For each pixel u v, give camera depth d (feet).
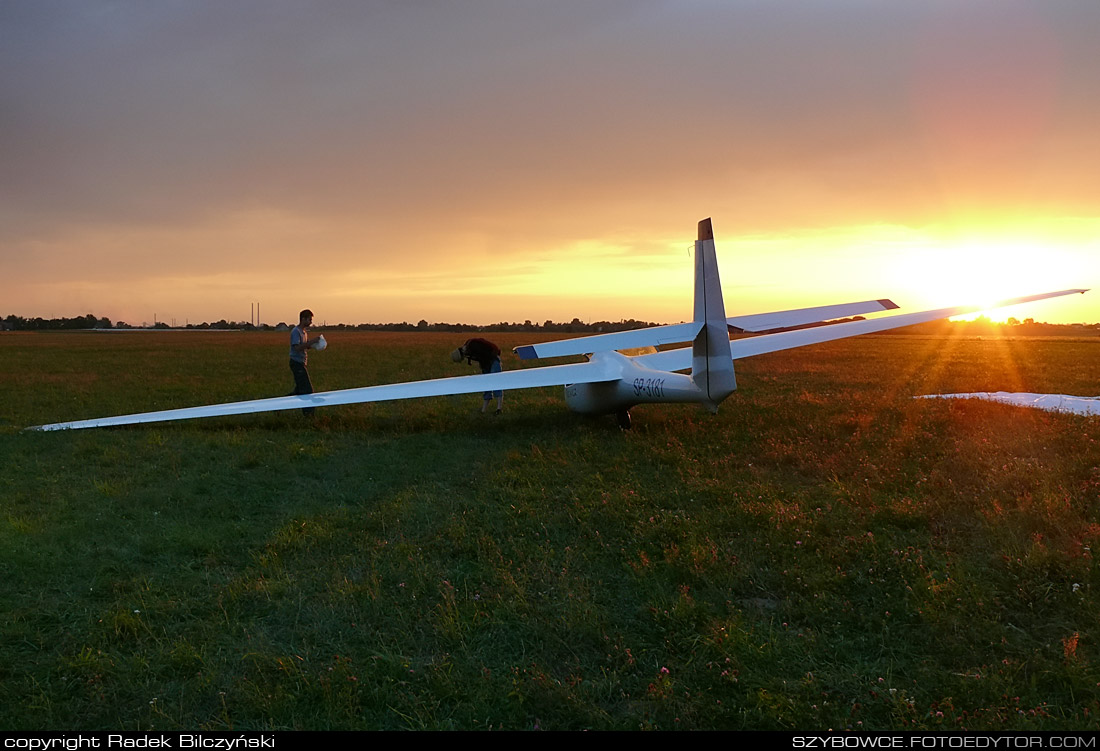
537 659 10.73
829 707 9.18
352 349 115.24
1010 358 75.31
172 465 24.47
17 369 72.23
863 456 23.16
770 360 76.43
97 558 15.24
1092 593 12.05
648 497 19.24
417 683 10.08
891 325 33.94
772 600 12.83
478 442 28.60
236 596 13.01
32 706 9.50
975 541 15.03
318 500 20.24
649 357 36.63
